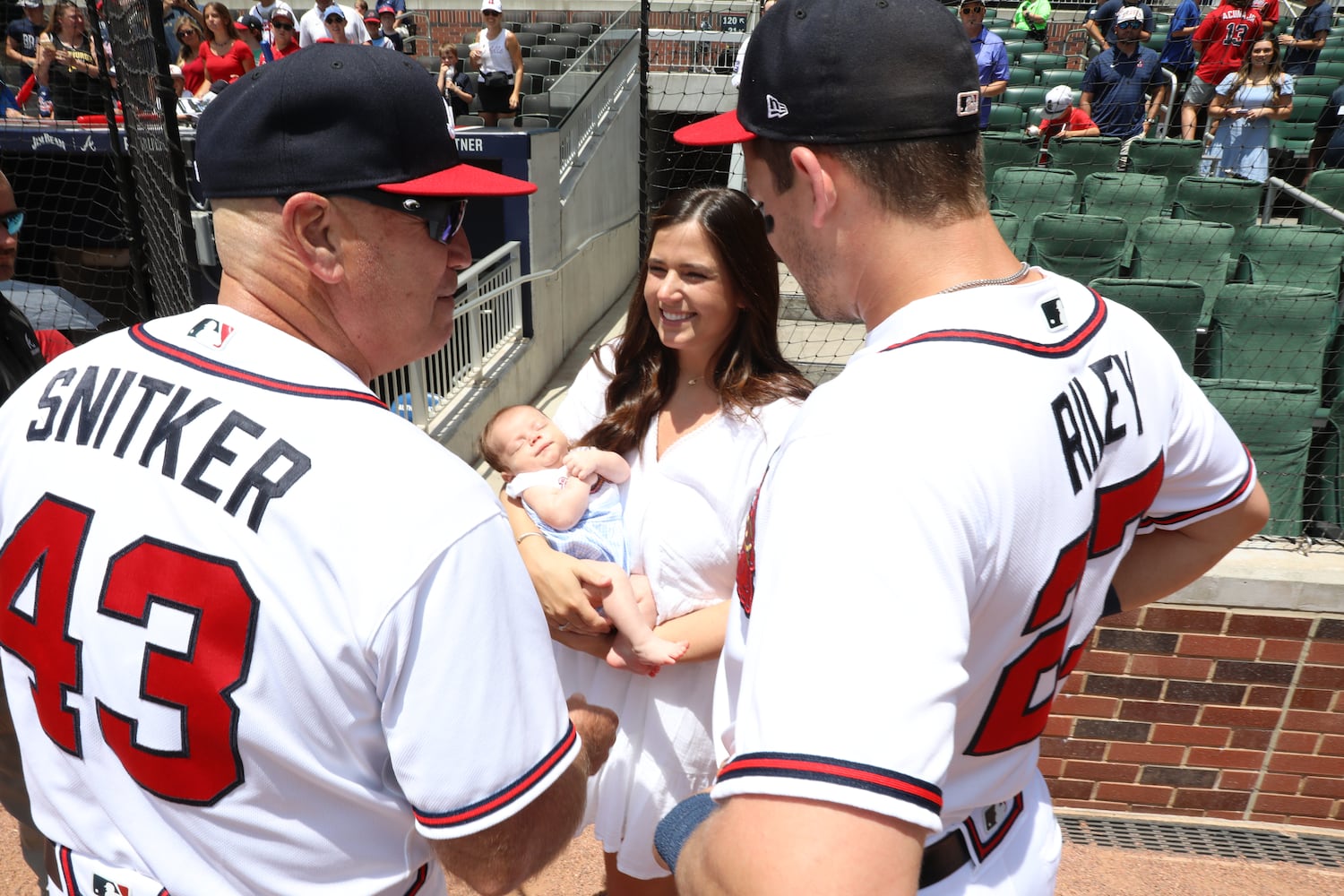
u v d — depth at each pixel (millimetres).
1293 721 2699
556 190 7309
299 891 946
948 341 832
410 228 958
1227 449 1095
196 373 914
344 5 12172
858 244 913
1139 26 7047
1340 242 4508
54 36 7004
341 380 938
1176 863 2576
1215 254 4785
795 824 650
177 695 862
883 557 704
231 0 11828
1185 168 6336
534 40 11945
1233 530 1150
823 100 860
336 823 935
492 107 9883
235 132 904
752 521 952
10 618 953
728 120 1147
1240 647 2654
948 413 771
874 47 840
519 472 1932
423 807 897
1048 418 829
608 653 1662
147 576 857
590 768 1260
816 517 735
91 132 6543
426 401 4922
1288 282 4586
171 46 8758
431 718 866
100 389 934
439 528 859
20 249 6773
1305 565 2621
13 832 2521
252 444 866
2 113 7113
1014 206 5867
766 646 717
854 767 652
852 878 636
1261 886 2490
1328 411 3365
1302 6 9984
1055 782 2906
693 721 1682
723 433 1655
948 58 848
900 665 679
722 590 1703
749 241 1606
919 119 847
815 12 868
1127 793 2859
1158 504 1130
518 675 919
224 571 843
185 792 896
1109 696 2771
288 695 856
